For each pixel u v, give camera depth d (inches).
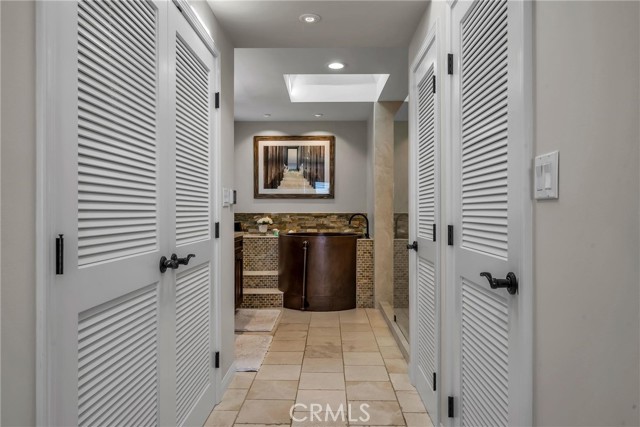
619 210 29.9
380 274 185.9
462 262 68.3
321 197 226.1
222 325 97.0
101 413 46.8
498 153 53.2
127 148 52.6
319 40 107.8
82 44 42.9
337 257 184.5
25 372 34.9
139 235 56.1
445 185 76.4
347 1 87.7
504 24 51.4
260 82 161.8
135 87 54.9
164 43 64.0
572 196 36.0
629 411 28.9
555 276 38.9
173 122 67.5
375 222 186.1
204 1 85.8
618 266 30.0
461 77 69.1
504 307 51.8
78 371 42.3
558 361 38.4
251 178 228.1
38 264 36.1
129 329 53.5
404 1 87.7
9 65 33.1
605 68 31.4
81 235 42.8
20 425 34.4
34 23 35.9
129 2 53.3
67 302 39.8
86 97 43.5
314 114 211.3
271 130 227.6
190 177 76.8
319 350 131.3
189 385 76.2
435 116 82.1
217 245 92.7
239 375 110.3
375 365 118.1
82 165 43.1
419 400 95.5
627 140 29.0
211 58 90.4
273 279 196.2
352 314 178.2
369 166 212.1
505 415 51.3
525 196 44.0
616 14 30.1
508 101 48.8
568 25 36.7
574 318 35.8
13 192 33.6
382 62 141.4
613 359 30.6
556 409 38.8
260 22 96.5
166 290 64.9
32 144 35.6
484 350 59.0
